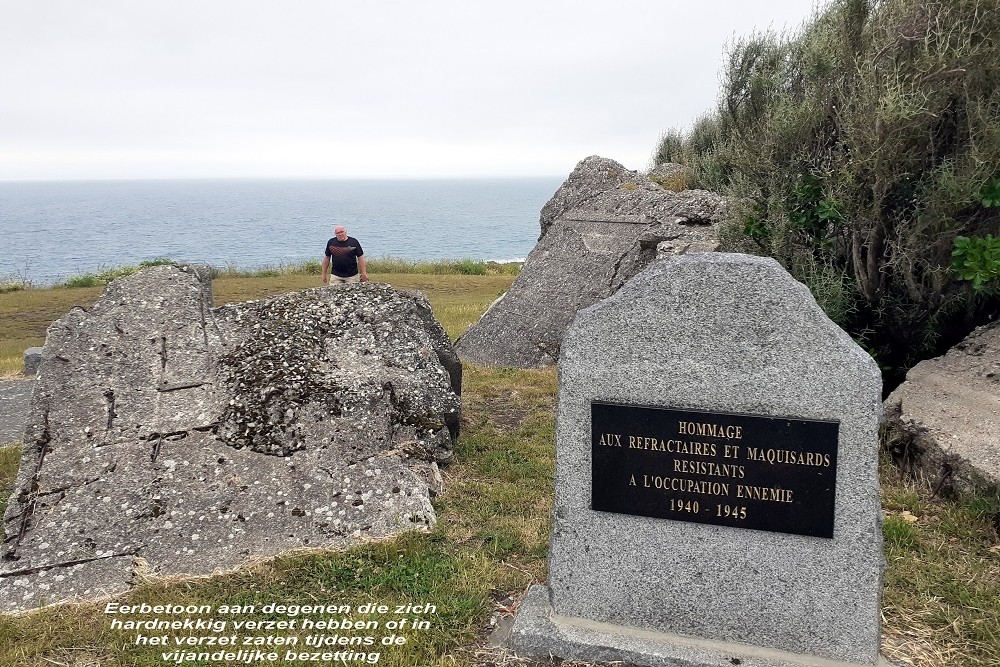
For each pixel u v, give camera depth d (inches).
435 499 216.2
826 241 270.4
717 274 133.1
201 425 218.4
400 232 5211.6
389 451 221.5
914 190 250.5
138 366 236.5
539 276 459.5
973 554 179.0
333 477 208.1
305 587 171.8
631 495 143.7
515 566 181.0
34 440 211.8
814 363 129.2
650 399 140.0
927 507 204.4
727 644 142.6
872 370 125.7
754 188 301.7
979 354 245.0
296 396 225.8
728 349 134.0
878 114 232.5
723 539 139.9
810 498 133.0
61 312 796.6
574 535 149.4
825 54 278.7
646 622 147.9
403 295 276.2
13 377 428.8
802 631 138.5
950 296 255.8
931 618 152.5
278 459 211.0
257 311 260.5
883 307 268.7
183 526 190.7
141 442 213.0
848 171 257.0
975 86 234.2
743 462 135.7
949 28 232.4
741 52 468.8
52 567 178.5
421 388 246.1
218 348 245.9
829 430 129.6
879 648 137.7
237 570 178.2
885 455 237.8
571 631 147.5
